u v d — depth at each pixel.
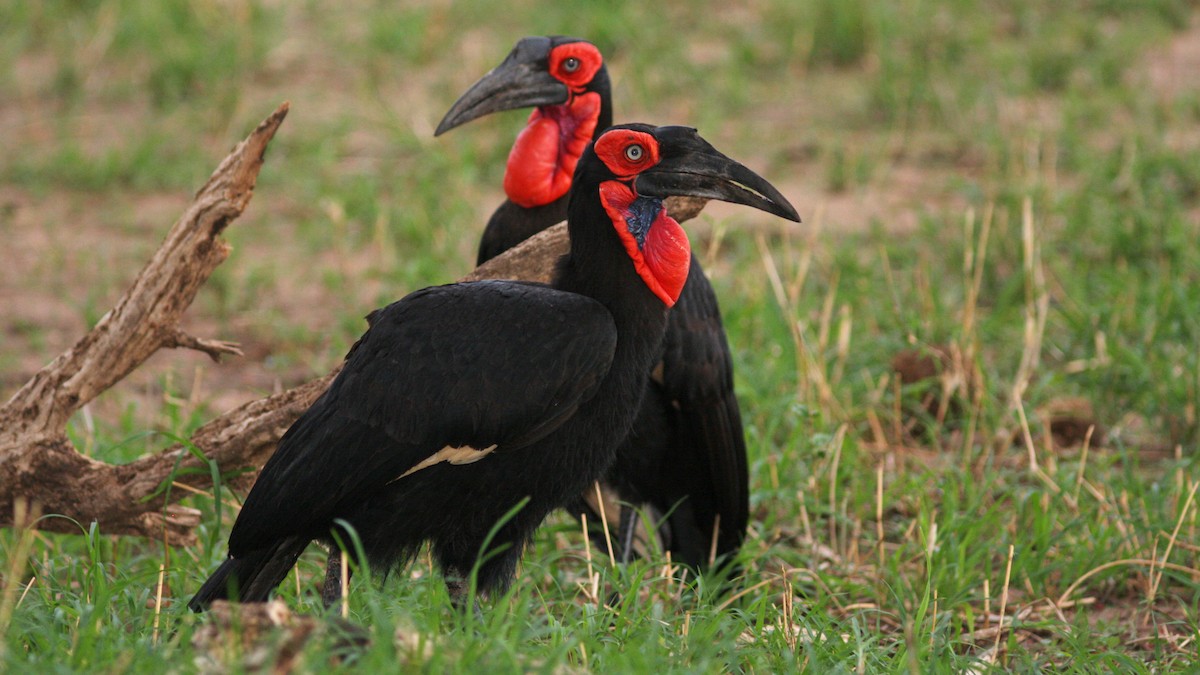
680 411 10.43
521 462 8.30
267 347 15.03
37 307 15.88
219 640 6.51
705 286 10.36
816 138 20.94
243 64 23.36
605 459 8.70
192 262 9.54
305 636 6.46
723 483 10.51
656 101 22.27
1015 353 14.24
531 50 10.58
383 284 16.41
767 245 16.97
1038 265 15.52
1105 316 14.25
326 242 17.62
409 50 23.97
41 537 9.98
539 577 9.38
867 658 8.26
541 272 9.77
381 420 7.98
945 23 25.12
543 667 6.57
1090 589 10.49
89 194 19.23
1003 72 22.92
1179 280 15.16
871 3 24.92
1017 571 10.32
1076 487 11.24
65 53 23.64
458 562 8.60
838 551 10.98
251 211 18.69
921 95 21.78
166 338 9.66
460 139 20.48
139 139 20.73
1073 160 19.34
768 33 25.08
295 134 20.84
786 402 12.31
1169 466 11.88
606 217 8.53
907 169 19.98
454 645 6.89
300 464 7.99
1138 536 10.77
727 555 10.58
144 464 9.60
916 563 10.70
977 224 16.91
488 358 8.05
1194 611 9.70
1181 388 13.08
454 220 17.66
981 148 20.41
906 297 15.20
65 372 9.55
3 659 6.43
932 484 11.58
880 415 13.04
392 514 8.19
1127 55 23.47
